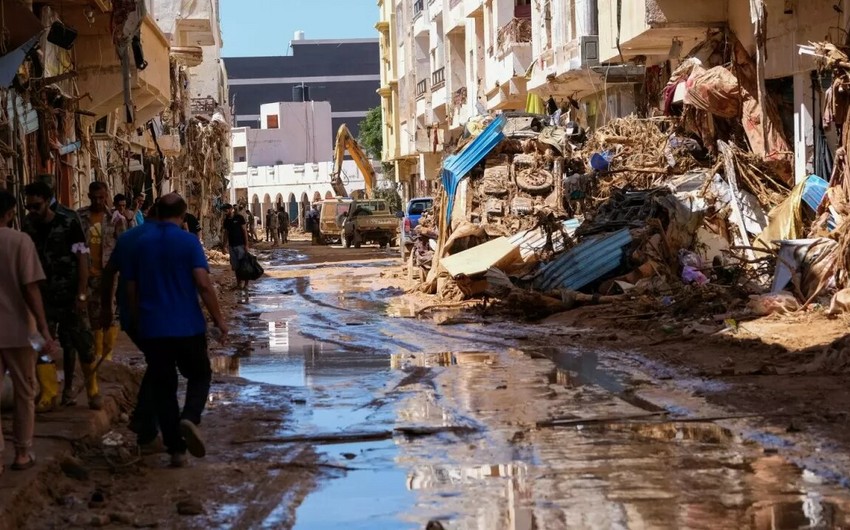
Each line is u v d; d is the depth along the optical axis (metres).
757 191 22.02
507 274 23.00
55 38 20.95
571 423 10.11
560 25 36.06
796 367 12.56
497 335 17.75
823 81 19.05
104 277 9.02
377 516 7.26
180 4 52.06
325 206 66.19
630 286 19.94
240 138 119.25
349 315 22.59
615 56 28.94
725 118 24.59
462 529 6.89
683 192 22.30
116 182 34.12
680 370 13.02
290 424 10.58
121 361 14.89
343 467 8.69
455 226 27.23
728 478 7.88
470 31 52.44
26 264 8.20
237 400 12.05
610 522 6.89
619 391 11.80
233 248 29.14
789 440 9.02
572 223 24.38
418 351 16.20
